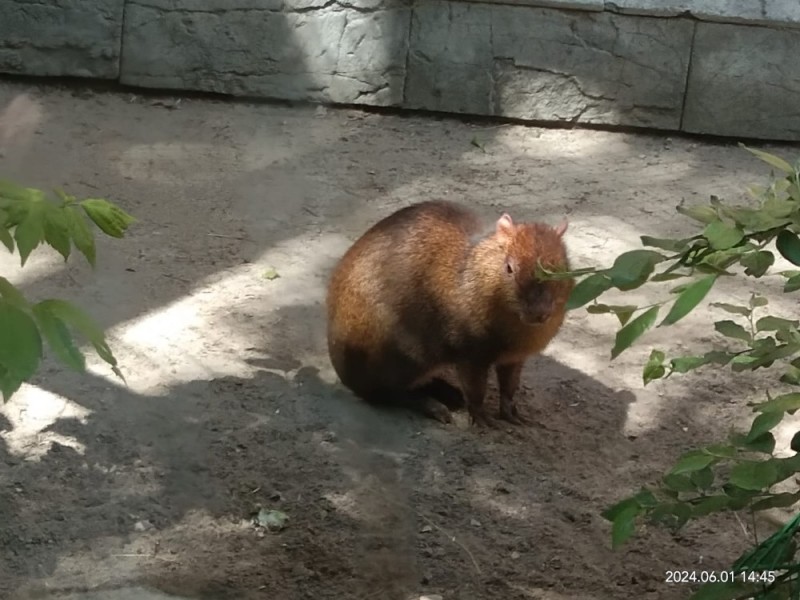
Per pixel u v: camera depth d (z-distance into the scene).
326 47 4.98
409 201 4.57
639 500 2.72
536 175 4.74
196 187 4.57
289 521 3.62
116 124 4.85
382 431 3.83
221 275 4.23
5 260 4.20
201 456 3.73
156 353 3.96
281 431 3.80
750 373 4.02
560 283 3.78
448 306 3.82
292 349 4.02
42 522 3.58
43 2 4.95
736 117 4.97
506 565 3.56
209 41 4.98
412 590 3.51
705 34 4.93
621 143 4.95
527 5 4.93
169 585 3.49
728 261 2.34
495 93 4.98
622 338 2.30
